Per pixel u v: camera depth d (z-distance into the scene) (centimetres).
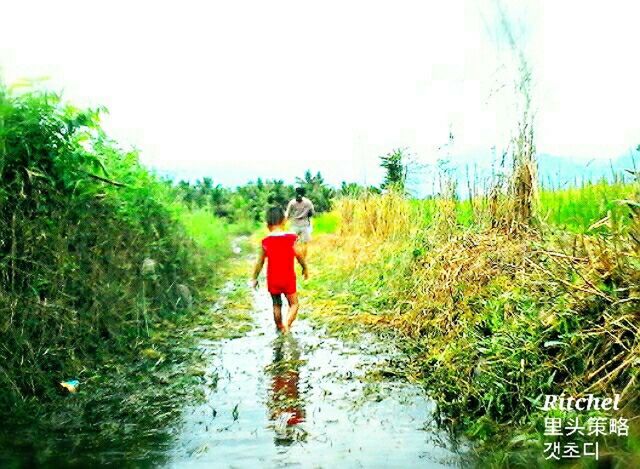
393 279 882
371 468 363
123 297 684
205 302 1024
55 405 477
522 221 721
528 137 729
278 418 451
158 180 1006
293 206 1673
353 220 1645
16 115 537
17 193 539
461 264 677
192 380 547
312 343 688
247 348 674
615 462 350
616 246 469
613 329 420
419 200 1088
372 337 705
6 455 386
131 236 782
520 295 529
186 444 404
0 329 481
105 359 600
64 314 556
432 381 522
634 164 499
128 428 433
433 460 374
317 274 1298
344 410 465
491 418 422
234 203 4803
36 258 542
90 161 631
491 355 472
